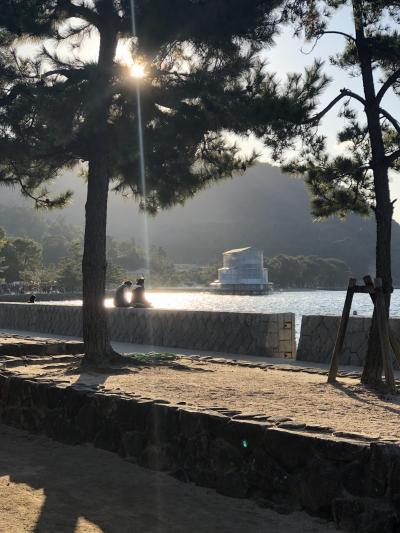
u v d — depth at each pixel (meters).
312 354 12.97
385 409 6.20
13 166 10.55
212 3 8.51
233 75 8.89
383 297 7.80
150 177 10.53
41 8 9.38
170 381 7.97
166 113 9.34
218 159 10.45
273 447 4.90
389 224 8.41
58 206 11.98
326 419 5.57
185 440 5.61
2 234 133.25
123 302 18.98
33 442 7.02
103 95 8.64
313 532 4.38
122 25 9.89
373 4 8.73
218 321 14.90
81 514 4.76
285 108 8.18
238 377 8.59
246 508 4.89
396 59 8.77
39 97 8.45
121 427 6.29
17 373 8.44
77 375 8.57
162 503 5.00
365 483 4.36
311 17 8.94
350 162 9.09
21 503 4.98
